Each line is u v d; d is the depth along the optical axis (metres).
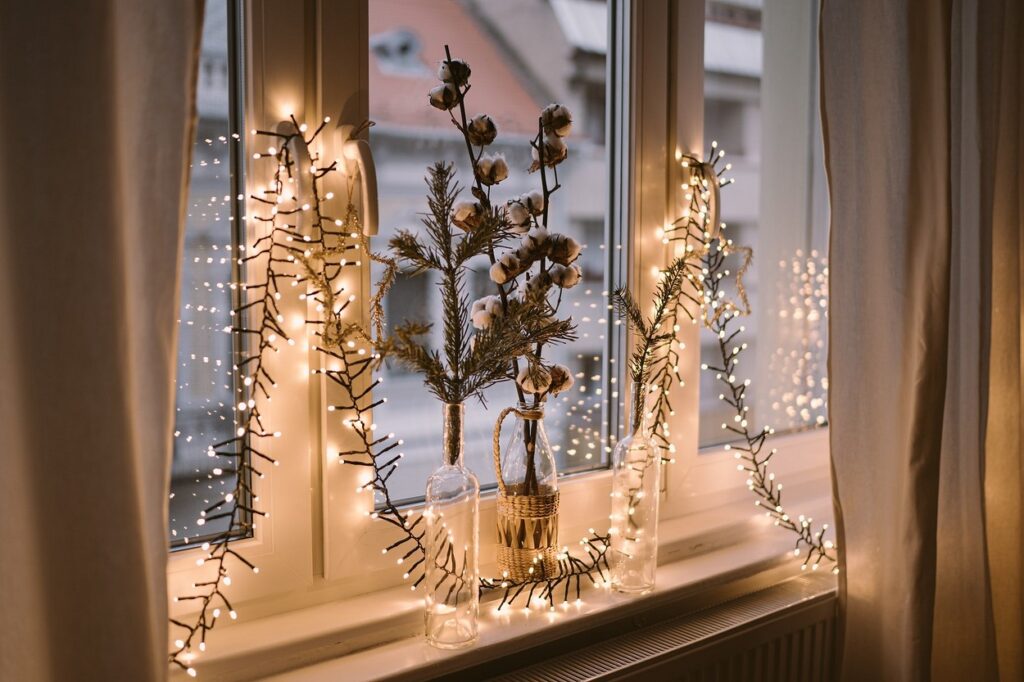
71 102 0.80
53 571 0.84
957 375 1.58
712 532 1.58
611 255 1.54
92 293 0.82
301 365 1.17
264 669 1.13
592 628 1.35
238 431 1.07
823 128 1.44
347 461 1.21
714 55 1.63
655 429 1.47
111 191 0.82
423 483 1.36
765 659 1.46
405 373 1.31
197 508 1.15
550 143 1.26
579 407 1.54
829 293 1.47
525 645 1.24
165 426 0.87
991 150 1.54
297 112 1.14
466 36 1.34
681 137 1.53
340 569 1.23
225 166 1.13
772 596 1.53
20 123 0.79
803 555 1.62
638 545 1.37
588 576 1.44
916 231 1.43
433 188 1.12
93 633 0.85
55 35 0.79
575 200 1.49
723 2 1.63
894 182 1.43
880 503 1.50
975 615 1.62
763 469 1.72
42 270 0.81
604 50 1.50
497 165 1.19
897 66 1.40
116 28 0.84
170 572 1.10
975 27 1.51
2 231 0.80
